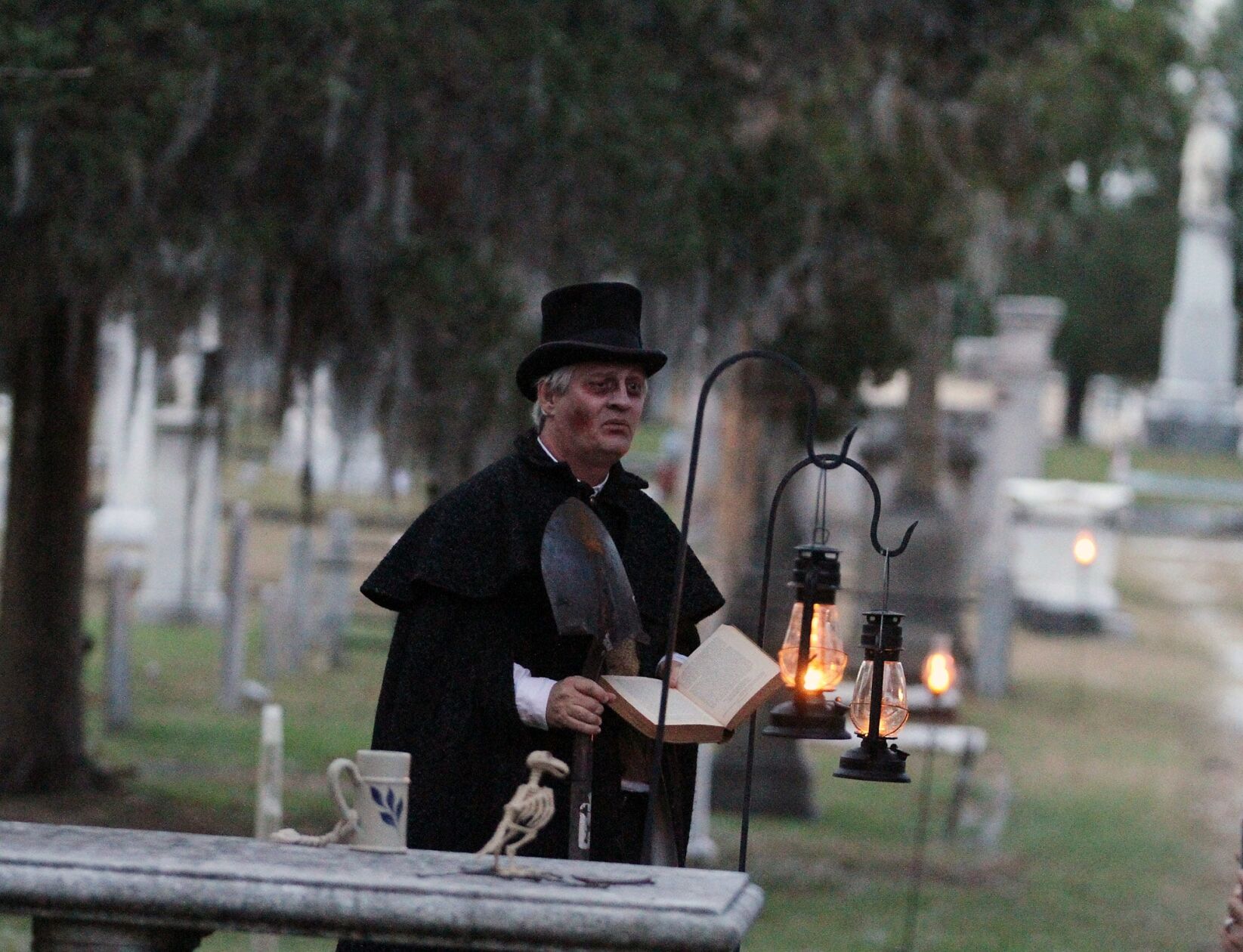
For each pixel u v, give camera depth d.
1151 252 134.88
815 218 33.91
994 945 28.36
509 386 29.89
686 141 30.44
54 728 34.84
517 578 12.91
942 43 36.59
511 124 29.20
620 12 30.75
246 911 9.38
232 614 48.34
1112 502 74.81
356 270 28.91
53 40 26.48
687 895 9.68
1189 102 40.25
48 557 34.75
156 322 29.38
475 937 9.30
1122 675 64.12
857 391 39.31
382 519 87.31
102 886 9.42
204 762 39.94
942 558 59.56
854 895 31.89
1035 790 43.91
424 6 27.81
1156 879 34.84
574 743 12.42
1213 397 132.50
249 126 27.84
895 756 12.45
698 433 12.29
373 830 10.45
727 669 12.85
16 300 29.56
